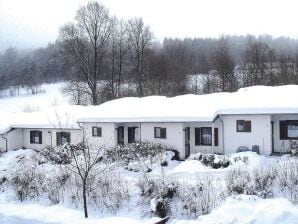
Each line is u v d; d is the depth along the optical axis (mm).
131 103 33656
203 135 27906
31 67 105875
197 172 21391
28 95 86750
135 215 15742
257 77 63531
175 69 69500
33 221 14586
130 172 23031
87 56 55438
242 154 23828
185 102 30359
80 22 55875
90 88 54875
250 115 26031
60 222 14430
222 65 65125
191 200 15438
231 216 11336
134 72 60719
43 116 37688
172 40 104188
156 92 59844
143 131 29562
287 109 24484
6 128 35906
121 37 60531
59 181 19703
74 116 35156
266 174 16906
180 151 27484
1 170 25188
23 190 19312
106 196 17328
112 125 30688
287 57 73812
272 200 12359
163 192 16062
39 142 35938
